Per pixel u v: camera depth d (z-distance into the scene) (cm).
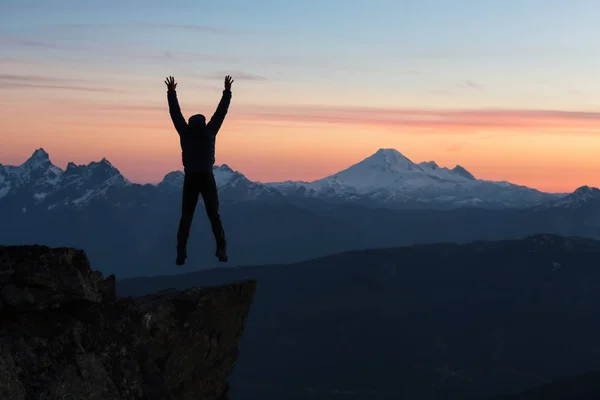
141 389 1712
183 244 1864
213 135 1850
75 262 1770
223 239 1859
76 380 1559
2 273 1650
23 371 1497
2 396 1411
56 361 1562
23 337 1560
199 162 1831
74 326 1647
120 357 1711
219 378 2100
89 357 1623
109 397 1609
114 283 1877
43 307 1647
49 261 1705
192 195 1858
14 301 1612
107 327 1720
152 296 1956
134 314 1809
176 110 1872
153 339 1833
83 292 1709
